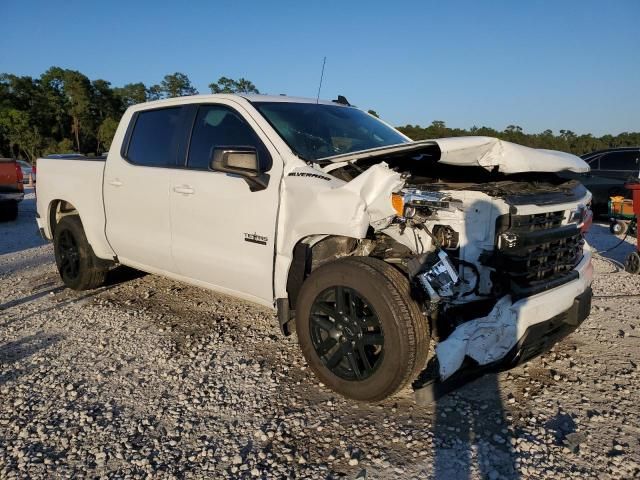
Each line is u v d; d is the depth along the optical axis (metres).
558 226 3.26
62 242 5.65
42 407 3.21
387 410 3.13
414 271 2.89
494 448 2.75
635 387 3.43
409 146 3.05
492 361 2.86
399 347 2.83
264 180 3.53
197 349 4.05
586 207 3.56
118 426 3.00
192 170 4.09
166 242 4.32
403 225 3.02
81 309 5.08
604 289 5.80
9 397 3.34
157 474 2.56
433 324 3.10
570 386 3.44
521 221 2.91
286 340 4.22
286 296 3.52
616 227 9.78
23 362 3.88
